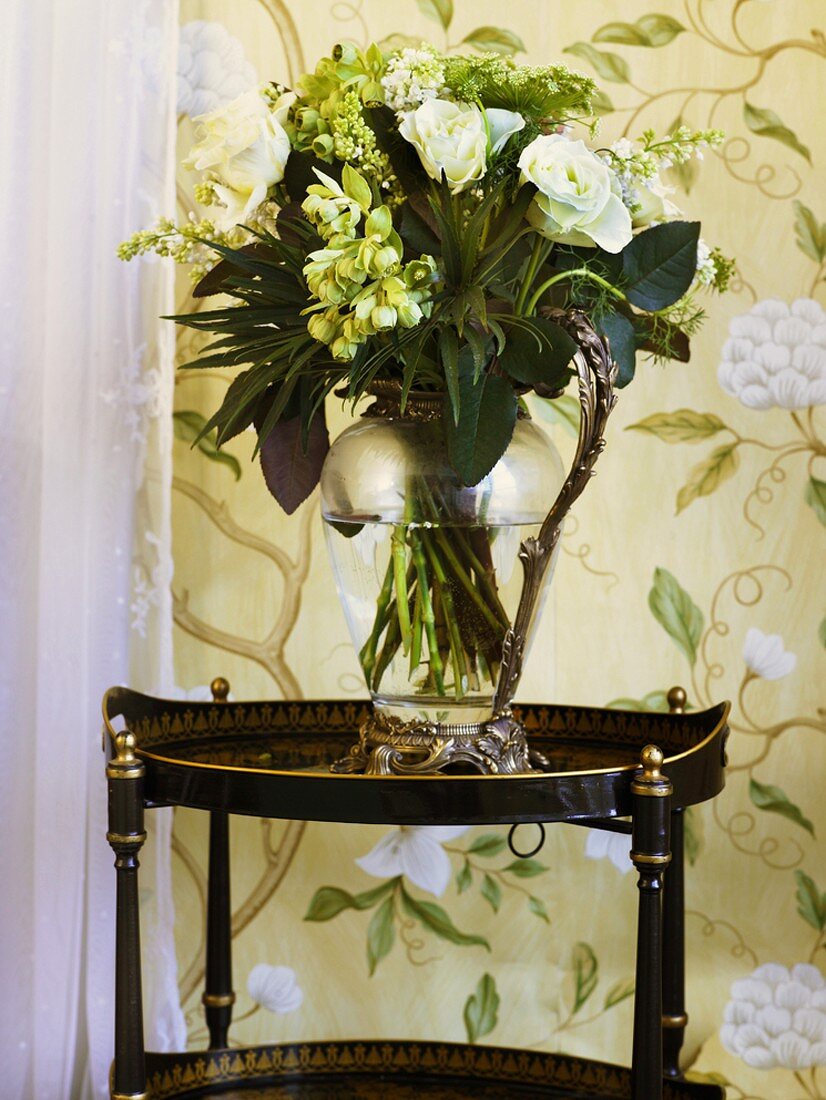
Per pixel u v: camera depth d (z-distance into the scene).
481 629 0.96
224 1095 1.22
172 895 1.39
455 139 0.88
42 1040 1.24
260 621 1.39
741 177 1.36
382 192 0.98
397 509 0.94
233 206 0.93
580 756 1.12
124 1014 0.93
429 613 0.96
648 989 0.89
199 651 1.38
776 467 1.37
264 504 1.38
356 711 1.24
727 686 1.38
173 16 1.27
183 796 0.92
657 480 1.37
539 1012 1.39
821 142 1.35
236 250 1.00
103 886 1.26
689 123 1.36
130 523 1.27
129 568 1.27
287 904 1.40
